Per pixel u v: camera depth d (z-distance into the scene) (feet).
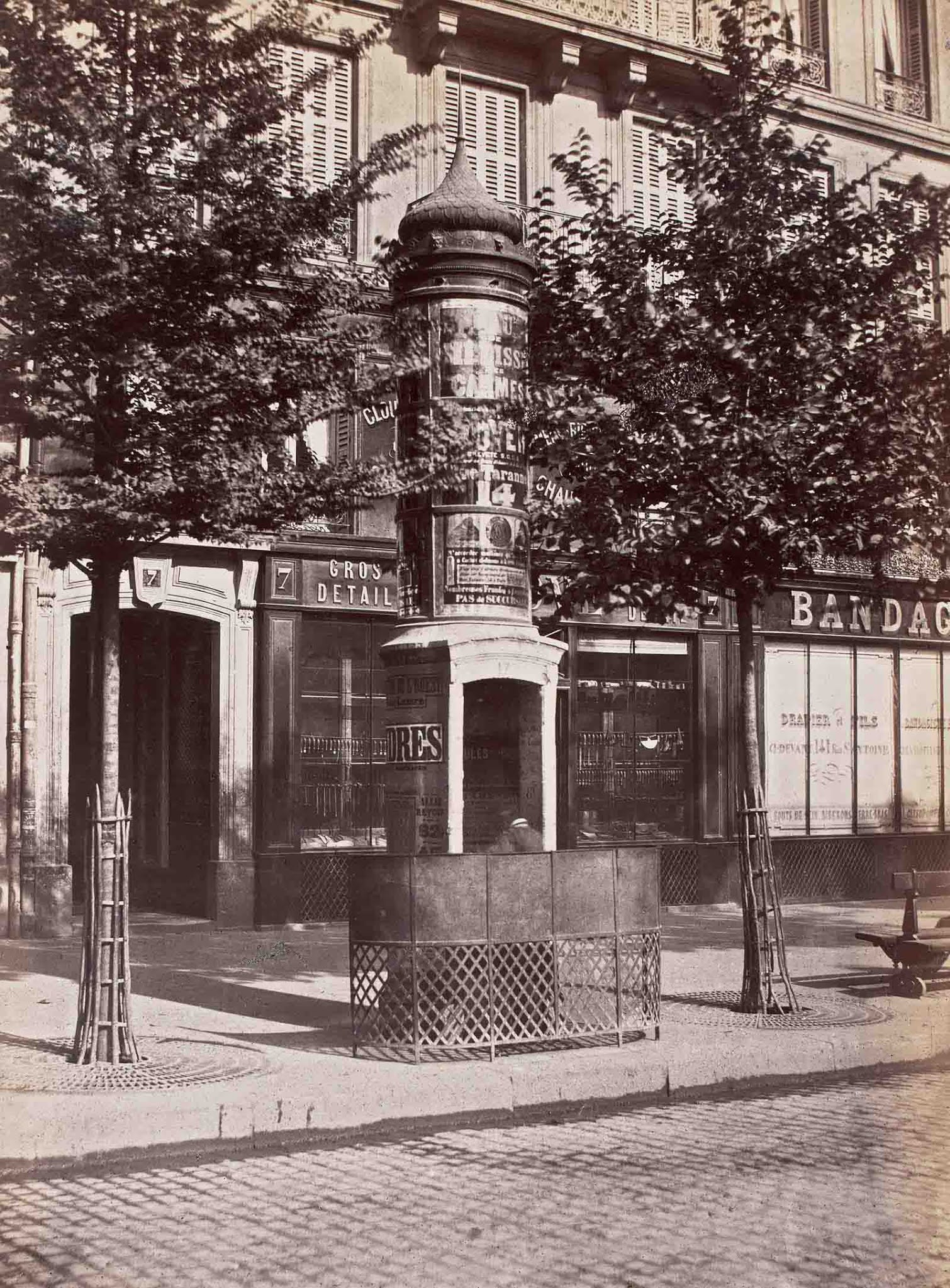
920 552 38.99
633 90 58.54
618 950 27.48
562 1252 16.52
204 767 51.31
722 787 58.59
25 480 24.73
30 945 43.68
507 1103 24.36
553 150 57.52
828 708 62.03
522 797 31.50
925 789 64.75
